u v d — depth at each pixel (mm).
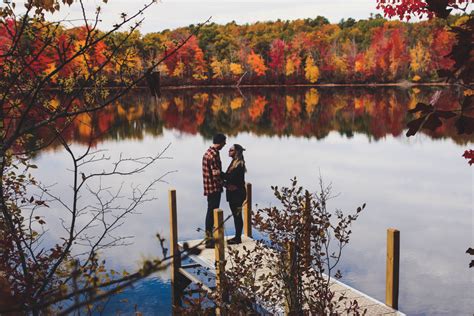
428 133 37344
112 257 10891
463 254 12492
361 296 7016
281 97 80438
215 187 8750
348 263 11508
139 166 25234
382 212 16547
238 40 113062
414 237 13953
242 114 54031
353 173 23672
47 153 27750
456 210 16875
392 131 39344
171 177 22859
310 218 5660
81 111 2793
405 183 21281
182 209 16812
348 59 104062
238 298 5293
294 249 5578
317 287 5559
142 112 55906
